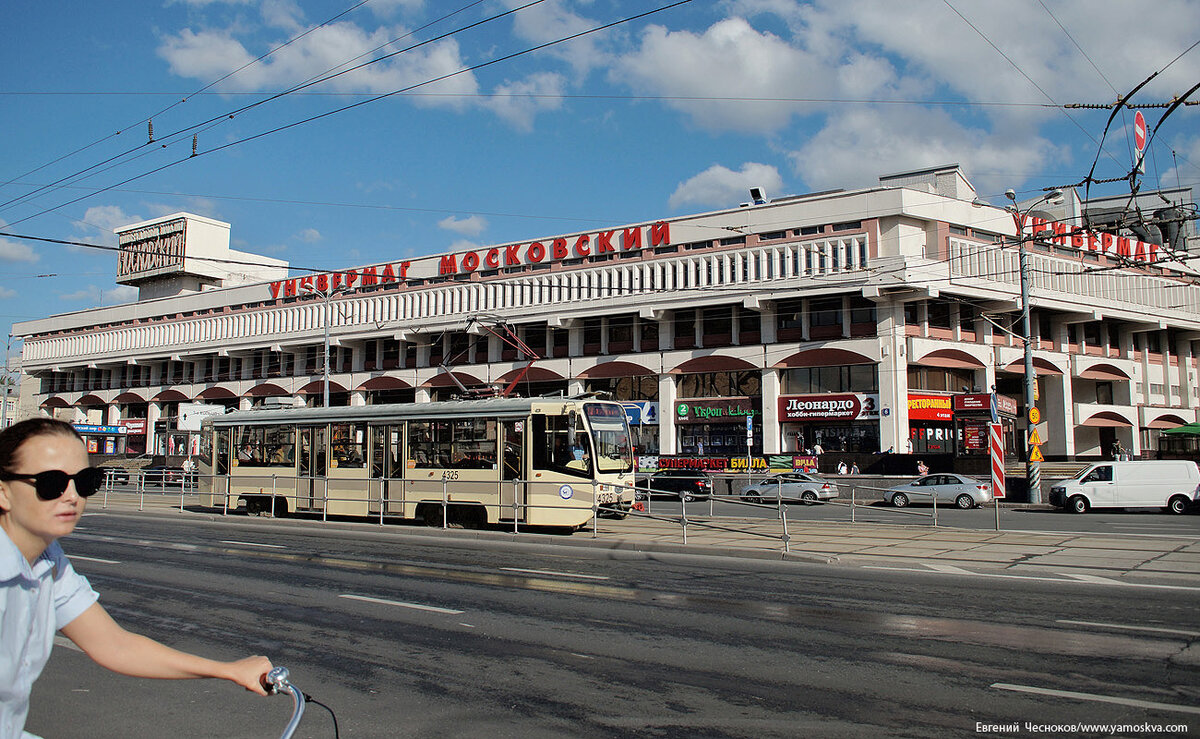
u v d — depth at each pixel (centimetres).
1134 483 2791
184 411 5125
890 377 4069
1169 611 1021
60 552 312
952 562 1462
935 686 705
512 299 5203
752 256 4419
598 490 1998
